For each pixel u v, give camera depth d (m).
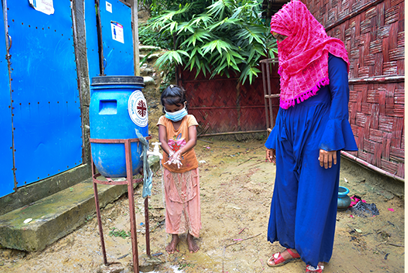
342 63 1.81
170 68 6.50
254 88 6.45
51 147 3.06
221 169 4.67
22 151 2.73
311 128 1.90
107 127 1.84
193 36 5.68
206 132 6.55
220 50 5.29
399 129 2.95
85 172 3.55
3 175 2.55
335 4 4.11
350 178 3.77
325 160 1.80
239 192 3.67
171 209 2.40
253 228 2.78
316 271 2.05
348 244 2.44
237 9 5.90
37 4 2.86
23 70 2.73
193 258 2.34
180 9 5.93
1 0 2.52
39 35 2.89
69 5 3.28
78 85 3.44
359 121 3.64
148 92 6.56
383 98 3.17
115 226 2.85
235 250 2.43
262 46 5.94
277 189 2.18
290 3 1.89
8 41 2.58
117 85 1.84
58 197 2.91
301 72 1.89
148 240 2.28
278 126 2.15
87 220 2.81
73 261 2.25
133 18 4.66
